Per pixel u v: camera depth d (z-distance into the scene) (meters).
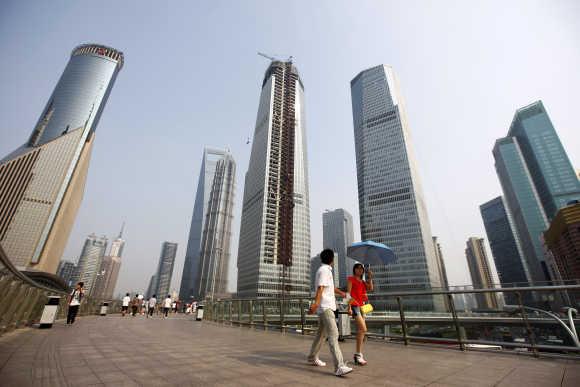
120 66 164.12
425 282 126.19
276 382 4.02
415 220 137.88
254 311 13.93
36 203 113.25
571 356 5.64
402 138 156.50
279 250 113.44
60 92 140.50
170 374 4.29
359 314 5.59
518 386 3.90
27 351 5.60
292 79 164.50
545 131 170.88
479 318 6.93
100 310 27.86
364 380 4.21
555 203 158.12
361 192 165.00
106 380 3.83
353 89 199.00
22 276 8.16
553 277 103.25
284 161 146.25
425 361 5.69
